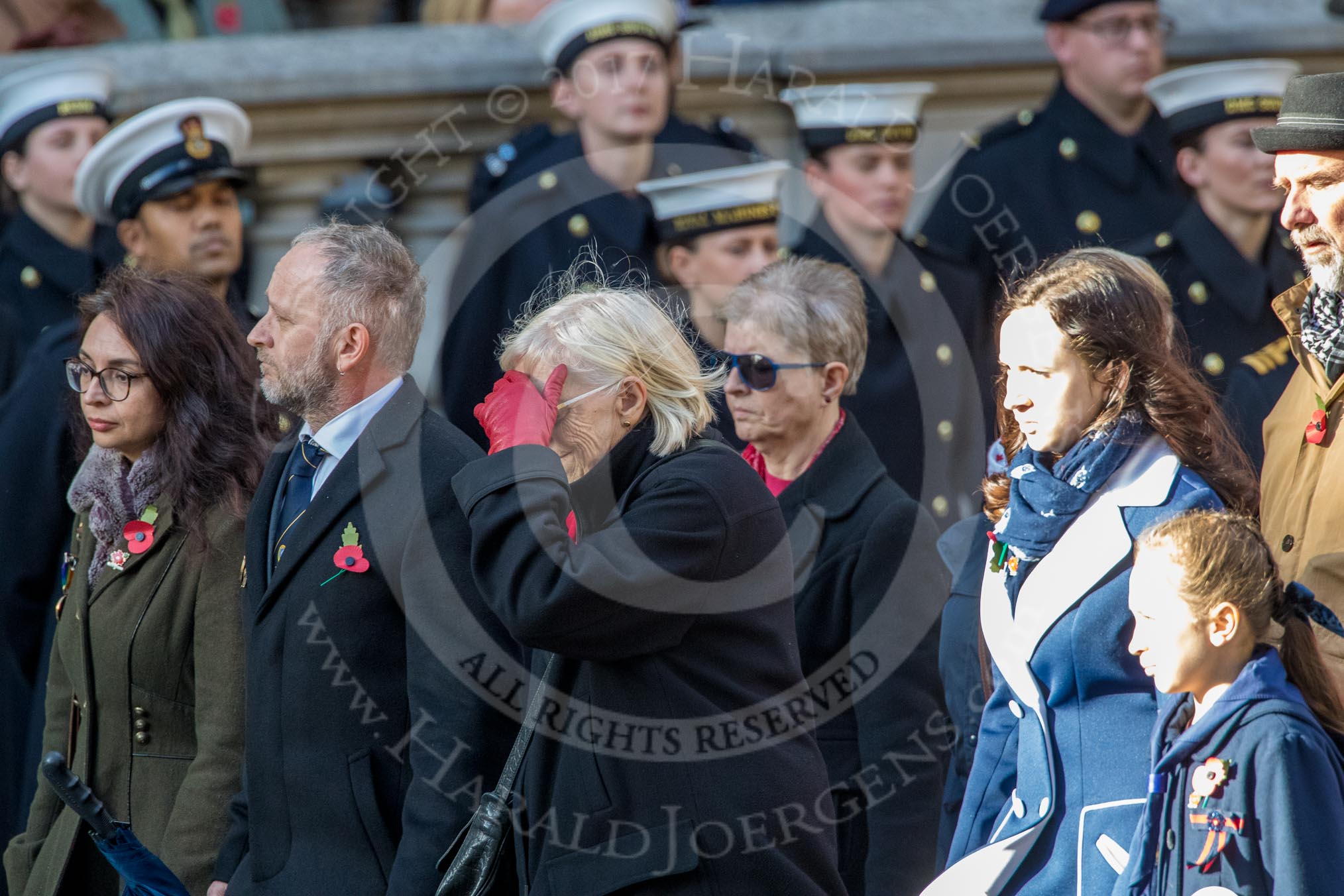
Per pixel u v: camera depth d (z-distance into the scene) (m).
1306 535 11.45
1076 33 17.06
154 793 12.73
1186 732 9.69
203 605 12.67
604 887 10.02
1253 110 15.80
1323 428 11.50
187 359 12.98
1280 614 9.72
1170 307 10.95
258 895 11.46
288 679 11.50
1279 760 9.24
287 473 12.20
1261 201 15.88
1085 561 10.41
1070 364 10.55
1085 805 10.30
